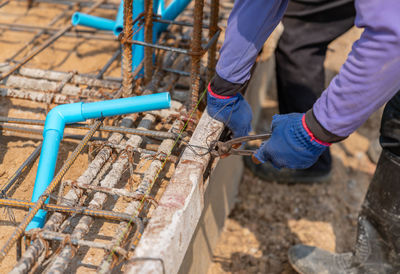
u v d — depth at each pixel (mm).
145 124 2576
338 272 2787
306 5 2766
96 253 1984
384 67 1235
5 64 3115
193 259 2553
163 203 1667
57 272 1557
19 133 2623
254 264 3221
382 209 2311
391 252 2426
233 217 3623
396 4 1176
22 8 4500
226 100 1845
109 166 2281
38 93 2684
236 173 3676
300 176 3881
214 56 2779
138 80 2859
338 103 1375
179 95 2908
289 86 3176
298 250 3006
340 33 2943
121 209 2205
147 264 1425
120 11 3068
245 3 1539
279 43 3076
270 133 1720
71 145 2605
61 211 1803
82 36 3828
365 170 4328
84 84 2965
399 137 2041
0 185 2287
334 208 3807
